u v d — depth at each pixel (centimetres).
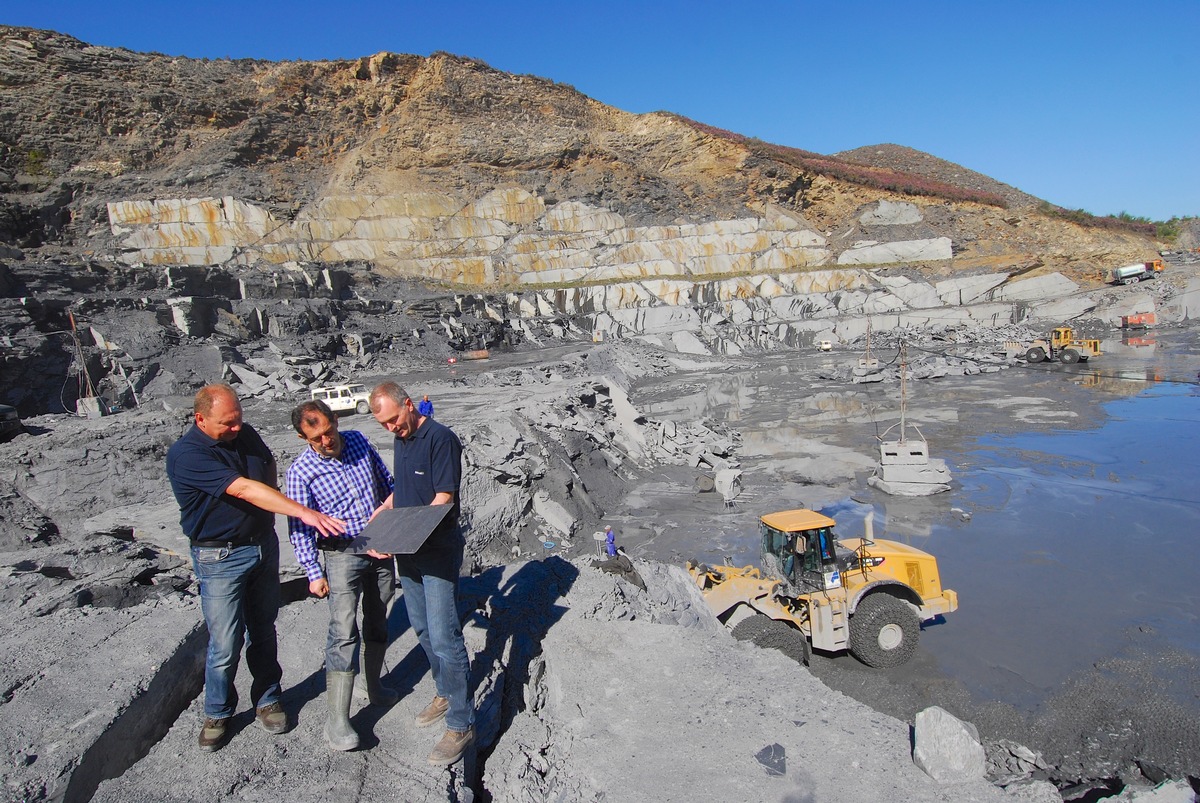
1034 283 5606
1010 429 2306
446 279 5662
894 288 5653
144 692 432
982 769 387
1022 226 6303
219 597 383
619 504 1675
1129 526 1352
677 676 493
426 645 414
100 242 4566
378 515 391
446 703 430
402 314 4478
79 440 1356
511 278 5856
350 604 402
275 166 5603
